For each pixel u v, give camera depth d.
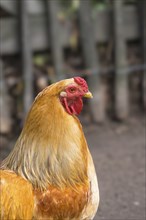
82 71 10.54
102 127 10.38
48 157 5.52
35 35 10.49
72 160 5.58
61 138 5.53
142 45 10.76
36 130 5.51
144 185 8.37
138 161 9.11
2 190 5.36
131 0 10.92
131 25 10.84
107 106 10.78
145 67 10.66
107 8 10.79
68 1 10.65
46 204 5.45
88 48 10.47
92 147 9.63
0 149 9.66
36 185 5.50
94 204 5.72
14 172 5.56
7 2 10.27
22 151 5.56
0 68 10.28
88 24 10.46
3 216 5.34
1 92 10.19
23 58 10.36
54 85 5.52
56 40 10.43
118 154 9.35
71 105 5.56
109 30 10.74
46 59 10.73
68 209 5.52
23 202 5.38
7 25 10.38
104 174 8.73
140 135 10.01
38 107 5.50
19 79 10.56
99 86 10.50
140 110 10.79
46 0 10.40
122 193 8.14
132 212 7.64
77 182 5.60
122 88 10.55
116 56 10.56
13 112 10.45
